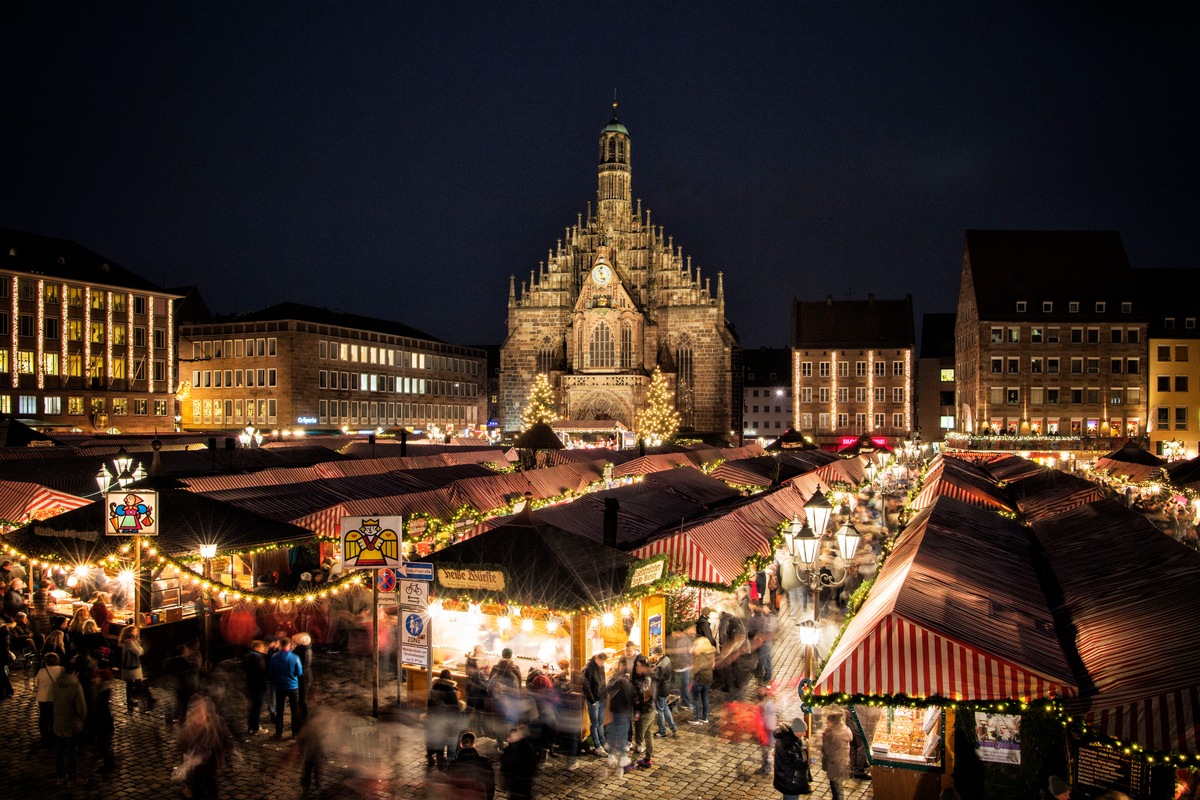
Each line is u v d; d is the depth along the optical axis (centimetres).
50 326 8631
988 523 2188
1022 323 9906
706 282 11612
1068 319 9844
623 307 11388
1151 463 4662
